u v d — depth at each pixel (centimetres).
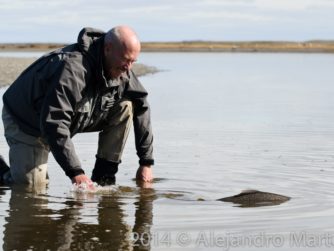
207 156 975
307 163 927
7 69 2906
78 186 709
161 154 987
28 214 625
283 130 1296
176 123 1395
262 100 2047
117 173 844
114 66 711
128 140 1084
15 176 775
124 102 775
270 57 8475
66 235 555
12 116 766
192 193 736
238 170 871
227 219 614
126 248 523
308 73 4091
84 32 714
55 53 720
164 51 12619
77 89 698
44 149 776
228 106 1822
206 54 10362
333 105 1895
